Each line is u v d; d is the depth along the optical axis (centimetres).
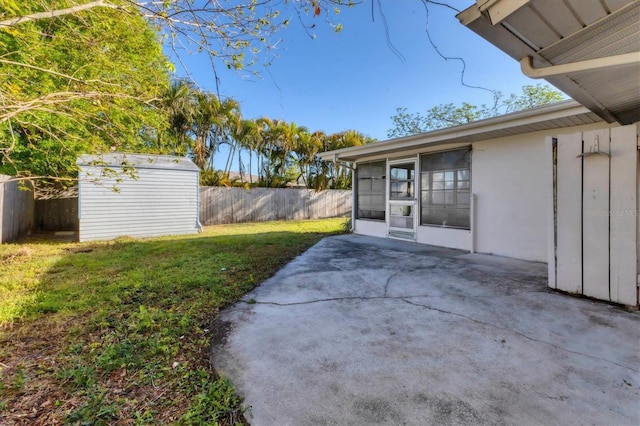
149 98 312
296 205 1534
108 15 291
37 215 988
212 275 413
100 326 253
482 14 183
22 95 250
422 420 147
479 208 582
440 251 600
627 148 290
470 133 523
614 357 201
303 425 145
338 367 194
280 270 449
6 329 247
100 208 799
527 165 510
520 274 418
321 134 1698
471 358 202
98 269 452
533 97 1249
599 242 308
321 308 297
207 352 214
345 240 754
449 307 296
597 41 210
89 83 277
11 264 486
